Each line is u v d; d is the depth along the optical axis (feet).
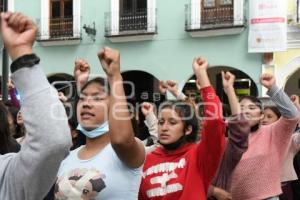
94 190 8.93
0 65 45.91
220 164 11.68
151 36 49.39
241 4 46.03
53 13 52.85
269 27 44.80
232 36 46.88
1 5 48.01
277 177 14.28
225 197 12.35
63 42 52.24
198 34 47.62
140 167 9.23
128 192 9.03
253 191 14.06
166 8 49.14
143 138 22.52
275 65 45.52
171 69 49.06
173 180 11.10
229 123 11.68
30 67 6.01
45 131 5.92
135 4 49.96
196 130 11.87
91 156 9.61
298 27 44.80
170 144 11.51
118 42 50.75
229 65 46.98
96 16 51.47
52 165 6.10
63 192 9.15
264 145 14.30
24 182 6.16
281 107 14.07
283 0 44.55
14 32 6.15
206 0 47.24
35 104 5.94
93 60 51.49
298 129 18.04
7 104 20.75
